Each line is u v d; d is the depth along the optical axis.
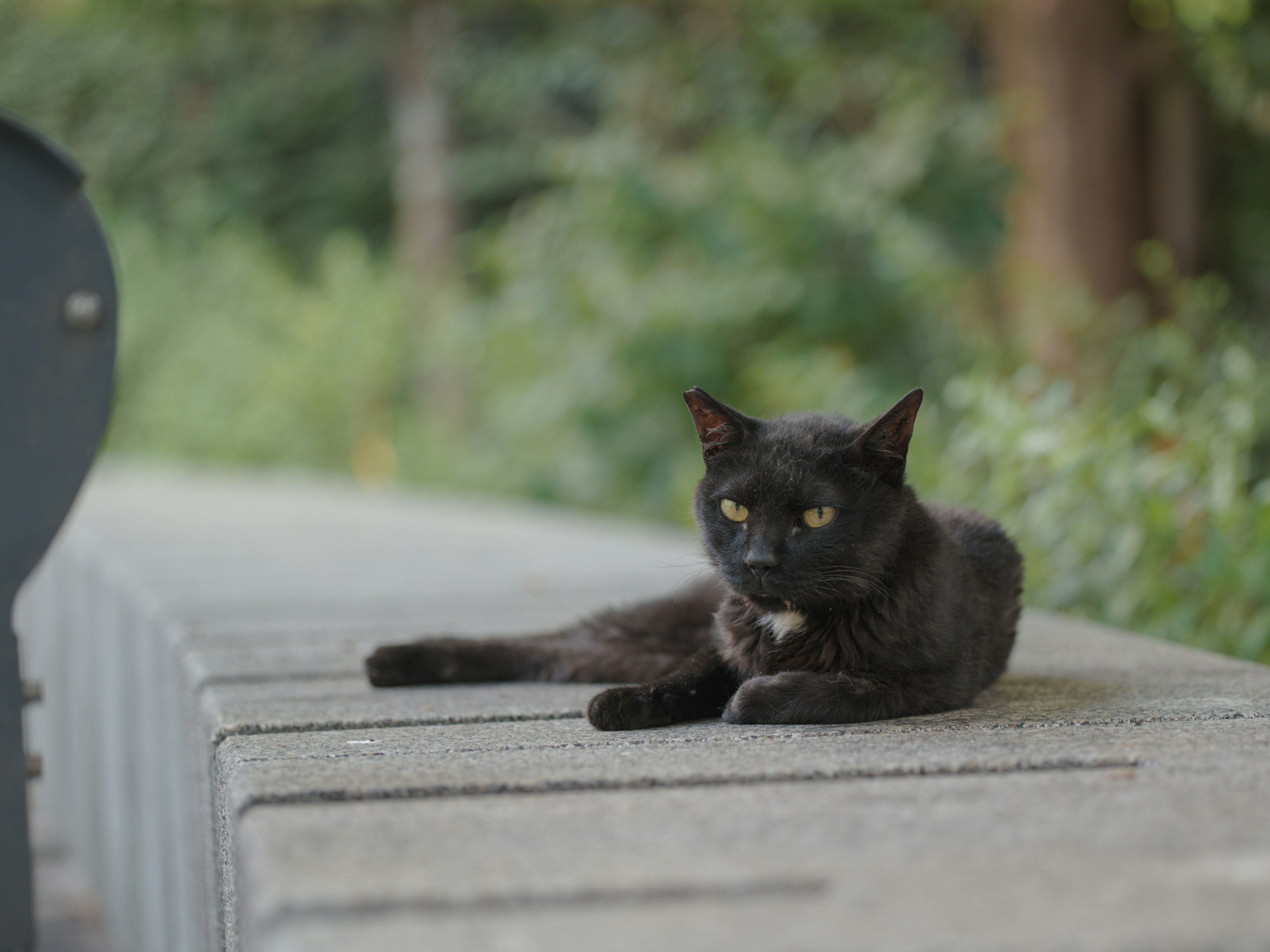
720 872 1.67
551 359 11.38
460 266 17.09
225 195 20.16
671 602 3.56
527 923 1.52
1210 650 4.59
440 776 2.20
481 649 3.40
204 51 19.47
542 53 16.30
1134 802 1.97
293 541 7.33
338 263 16.80
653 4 14.05
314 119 20.80
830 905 1.55
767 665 2.97
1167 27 10.72
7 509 2.84
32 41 20.36
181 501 10.40
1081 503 5.39
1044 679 3.30
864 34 13.32
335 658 3.68
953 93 13.82
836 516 2.87
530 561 6.40
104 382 2.93
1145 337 8.61
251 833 1.87
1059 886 1.59
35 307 2.84
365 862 1.72
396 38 16.48
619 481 10.73
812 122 13.16
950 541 3.12
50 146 2.81
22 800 2.90
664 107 13.56
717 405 3.08
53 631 6.45
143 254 17.75
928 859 1.71
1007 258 11.31
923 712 2.81
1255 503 4.88
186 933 3.23
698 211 10.84
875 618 2.85
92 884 5.23
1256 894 1.54
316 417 15.20
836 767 2.23
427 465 13.62
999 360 9.07
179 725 3.49
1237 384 5.74
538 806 2.01
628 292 10.80
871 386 9.38
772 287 10.18
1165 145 11.70
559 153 12.11
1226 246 13.52
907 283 10.23
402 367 15.59
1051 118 10.71
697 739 2.55
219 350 16.16
